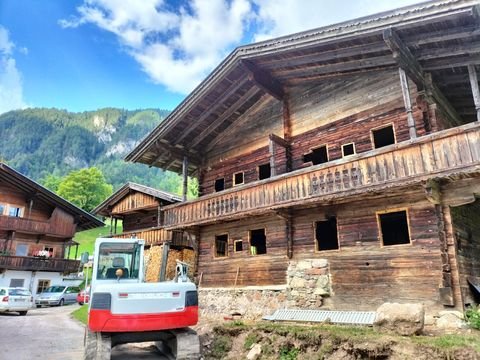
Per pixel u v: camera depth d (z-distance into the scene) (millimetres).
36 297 30578
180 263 10109
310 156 15523
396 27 9852
